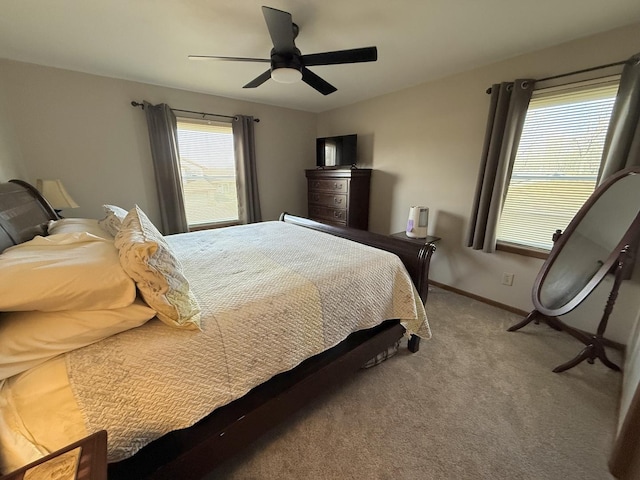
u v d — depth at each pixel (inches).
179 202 132.5
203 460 41.0
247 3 64.0
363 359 64.0
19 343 30.6
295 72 71.2
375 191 149.0
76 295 33.3
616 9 65.6
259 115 155.9
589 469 47.4
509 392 64.2
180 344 38.1
